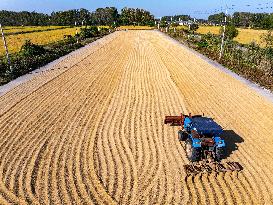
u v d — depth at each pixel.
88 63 28.48
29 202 9.21
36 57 28.39
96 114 15.80
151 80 22.44
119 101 17.80
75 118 15.23
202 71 25.61
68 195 9.57
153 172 10.87
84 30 53.78
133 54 33.50
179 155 11.98
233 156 12.10
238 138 13.59
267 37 31.69
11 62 25.72
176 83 21.72
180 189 10.01
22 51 30.27
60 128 14.10
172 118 14.26
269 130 14.41
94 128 14.16
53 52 32.66
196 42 43.03
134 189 9.95
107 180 10.38
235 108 17.08
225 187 10.18
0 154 11.81
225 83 21.95
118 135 13.51
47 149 12.23
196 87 20.86
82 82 21.67
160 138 13.30
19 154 11.84
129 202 9.34
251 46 31.81
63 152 12.04
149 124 14.68
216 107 17.19
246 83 22.06
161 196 9.63
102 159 11.62
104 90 19.89
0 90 19.62
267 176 10.85
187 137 12.82
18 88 20.08
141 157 11.80
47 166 11.07
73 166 11.13
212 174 10.88
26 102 17.38
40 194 9.59
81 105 17.05
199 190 10.00
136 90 19.95
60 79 22.45
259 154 12.28
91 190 9.85
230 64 27.84
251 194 9.86
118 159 11.63
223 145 11.12
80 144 12.68
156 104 17.41
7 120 14.88
